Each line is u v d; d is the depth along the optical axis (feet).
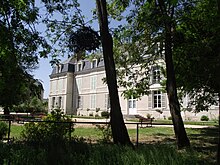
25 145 13.89
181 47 42.65
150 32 41.27
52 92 187.21
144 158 9.93
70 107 173.68
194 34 42.60
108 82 28.37
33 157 11.62
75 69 176.86
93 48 28.94
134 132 56.24
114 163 10.16
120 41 45.52
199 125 82.12
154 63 48.55
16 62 26.07
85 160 10.75
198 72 47.16
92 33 28.45
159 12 34.60
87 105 162.61
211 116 102.17
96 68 158.71
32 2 27.86
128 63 47.73
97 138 39.75
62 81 179.73
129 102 132.57
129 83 48.70
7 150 12.57
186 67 47.67
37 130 33.12
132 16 40.47
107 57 28.63
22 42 28.84
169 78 35.06
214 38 40.83
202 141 42.16
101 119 112.68
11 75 25.67
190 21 38.34
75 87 174.50
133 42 44.39
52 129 33.22
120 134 27.12
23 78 26.66
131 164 9.91
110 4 42.70
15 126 63.16
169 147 11.53
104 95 151.23
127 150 11.24
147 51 45.03
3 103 25.67
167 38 35.24
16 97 26.14
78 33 28.43
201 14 38.68
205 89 52.75
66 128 34.73
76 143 13.74
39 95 28.48
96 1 29.58
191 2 36.78
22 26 27.73
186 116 108.58
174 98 34.60
